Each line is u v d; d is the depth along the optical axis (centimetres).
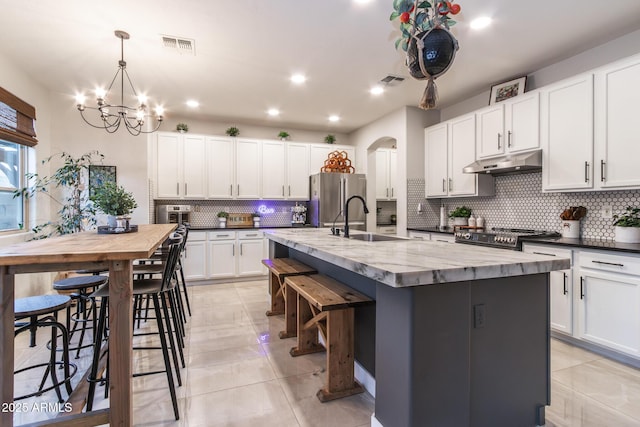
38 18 246
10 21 250
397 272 129
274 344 278
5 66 305
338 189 531
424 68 153
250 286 480
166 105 455
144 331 307
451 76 361
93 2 229
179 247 223
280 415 182
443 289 144
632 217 272
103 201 253
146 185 444
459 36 277
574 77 286
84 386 197
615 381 217
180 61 320
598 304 249
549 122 306
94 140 424
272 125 567
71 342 279
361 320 217
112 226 257
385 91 405
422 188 476
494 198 407
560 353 259
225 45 290
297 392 205
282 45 292
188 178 496
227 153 518
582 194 313
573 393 203
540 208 354
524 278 164
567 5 236
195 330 310
